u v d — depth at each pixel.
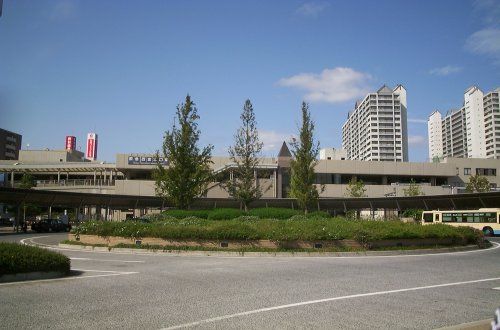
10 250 10.77
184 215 27.78
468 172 82.62
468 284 10.83
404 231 21.11
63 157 100.31
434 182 78.00
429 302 8.45
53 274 11.34
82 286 9.93
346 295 9.02
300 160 33.66
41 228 44.09
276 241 19.36
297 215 27.66
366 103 140.88
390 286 10.30
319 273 12.57
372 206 52.66
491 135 120.81
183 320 6.78
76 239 22.39
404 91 138.25
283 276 11.84
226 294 9.00
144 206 52.47
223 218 27.89
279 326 6.48
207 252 18.80
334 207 54.66
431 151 148.38
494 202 43.22
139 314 7.16
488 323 6.50
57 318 6.84
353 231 20.11
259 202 48.78
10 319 6.76
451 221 43.44
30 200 43.53
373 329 6.40
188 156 28.89
